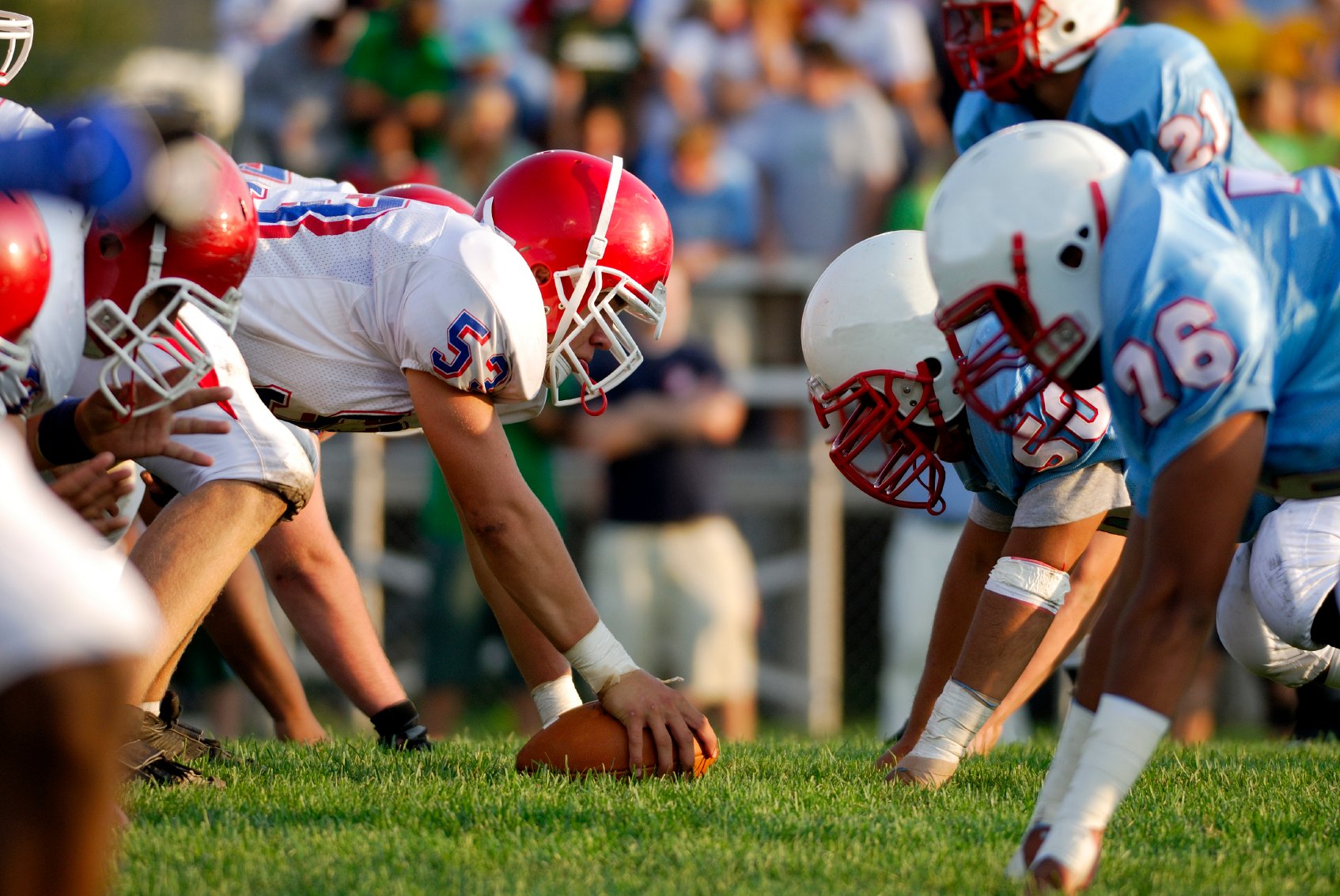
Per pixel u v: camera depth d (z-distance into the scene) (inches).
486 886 341.1
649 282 507.5
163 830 390.3
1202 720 908.6
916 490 970.1
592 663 476.1
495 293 445.4
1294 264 350.6
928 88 1222.3
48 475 435.8
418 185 552.1
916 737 534.3
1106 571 573.0
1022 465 475.8
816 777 522.0
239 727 880.9
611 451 924.6
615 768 475.8
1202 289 318.7
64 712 207.6
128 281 363.3
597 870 357.7
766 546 1093.8
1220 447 319.3
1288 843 409.4
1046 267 336.5
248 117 1125.1
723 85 1155.9
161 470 460.8
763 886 344.5
